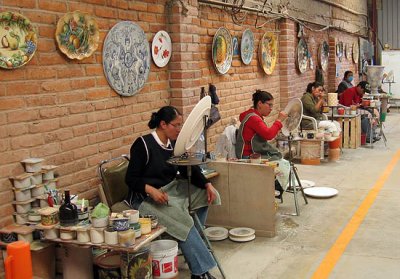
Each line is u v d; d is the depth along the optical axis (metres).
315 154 7.67
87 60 4.15
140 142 3.74
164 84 5.27
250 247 4.41
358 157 8.23
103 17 4.32
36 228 3.30
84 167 4.18
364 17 15.37
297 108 5.49
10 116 3.47
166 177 3.85
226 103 6.76
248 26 7.31
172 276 3.54
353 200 5.80
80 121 4.11
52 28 3.79
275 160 5.20
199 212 4.06
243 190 4.70
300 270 3.91
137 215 3.27
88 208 3.43
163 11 5.18
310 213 5.35
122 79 4.57
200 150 5.18
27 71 3.59
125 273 3.26
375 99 10.56
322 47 10.91
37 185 3.57
